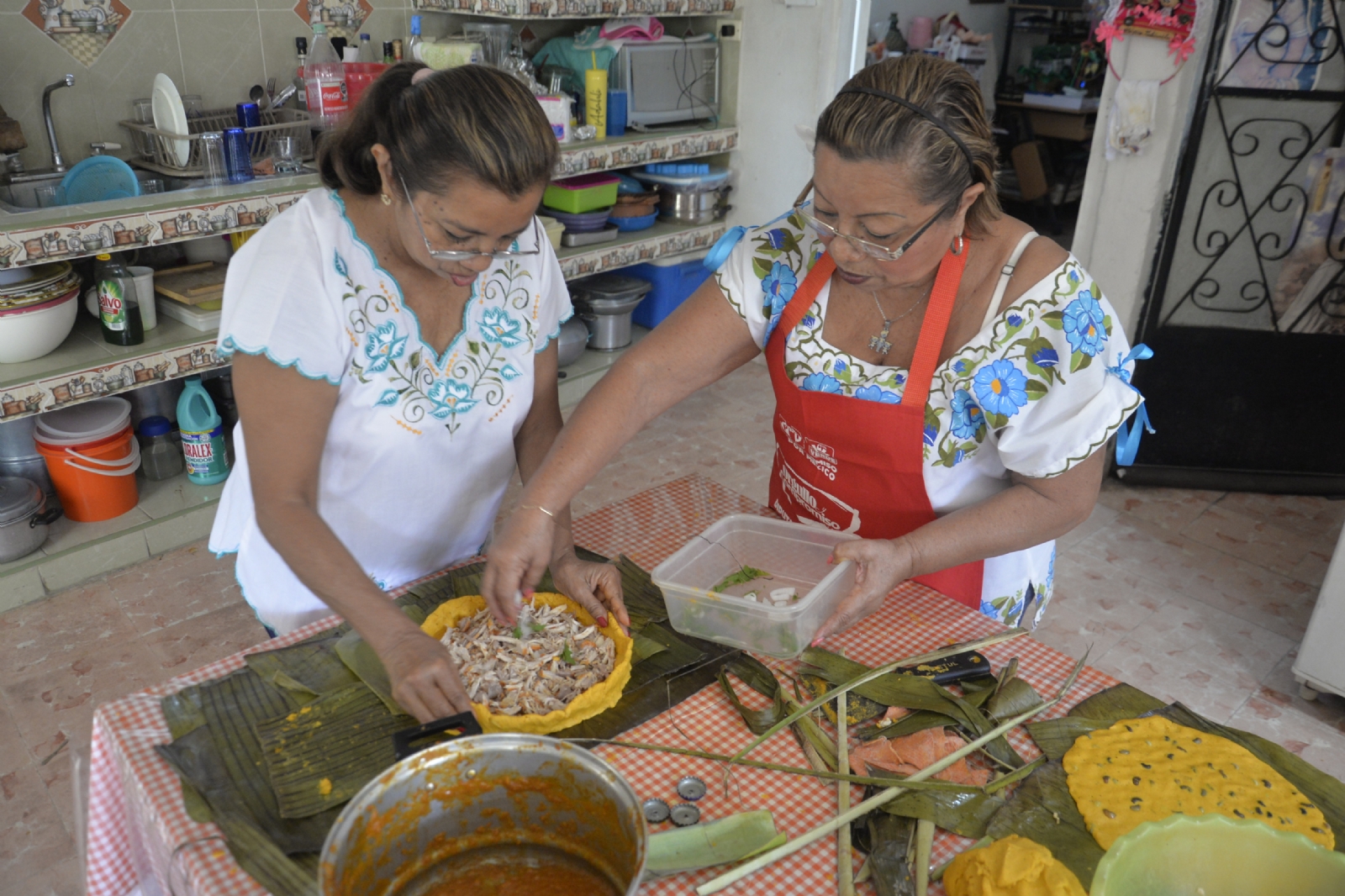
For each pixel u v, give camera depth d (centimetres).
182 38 314
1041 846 91
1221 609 283
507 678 115
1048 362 125
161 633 262
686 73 415
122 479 291
